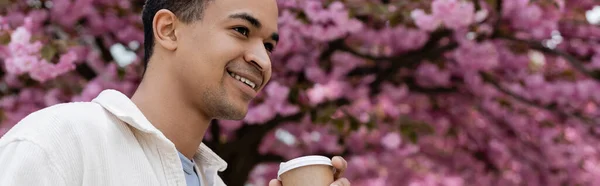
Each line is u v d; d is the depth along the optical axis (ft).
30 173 4.42
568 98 21.48
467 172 25.82
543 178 24.71
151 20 5.37
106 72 17.78
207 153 6.04
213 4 5.19
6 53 14.61
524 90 21.68
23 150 4.50
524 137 23.62
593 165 24.53
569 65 22.09
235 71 5.15
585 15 19.99
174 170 4.93
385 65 19.62
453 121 23.08
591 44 20.80
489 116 23.06
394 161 24.09
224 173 20.29
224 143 19.48
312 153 22.45
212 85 5.11
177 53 5.21
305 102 18.88
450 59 20.07
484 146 24.32
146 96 5.25
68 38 17.39
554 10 18.45
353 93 19.40
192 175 5.40
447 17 16.39
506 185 25.34
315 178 5.13
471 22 16.98
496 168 25.05
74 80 18.94
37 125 4.67
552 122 22.89
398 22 17.10
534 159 24.07
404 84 20.59
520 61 20.74
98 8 18.03
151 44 5.34
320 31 16.96
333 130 21.58
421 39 18.51
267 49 5.52
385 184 25.57
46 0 17.49
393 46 19.24
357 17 17.85
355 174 24.56
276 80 18.99
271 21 5.36
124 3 18.57
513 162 25.05
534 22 18.34
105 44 19.19
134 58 18.69
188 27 5.21
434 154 25.30
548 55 22.09
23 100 17.92
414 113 22.49
